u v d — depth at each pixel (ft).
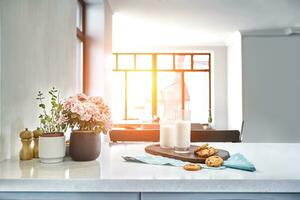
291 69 18.01
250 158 4.65
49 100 6.02
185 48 21.44
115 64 22.40
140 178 3.33
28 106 5.03
